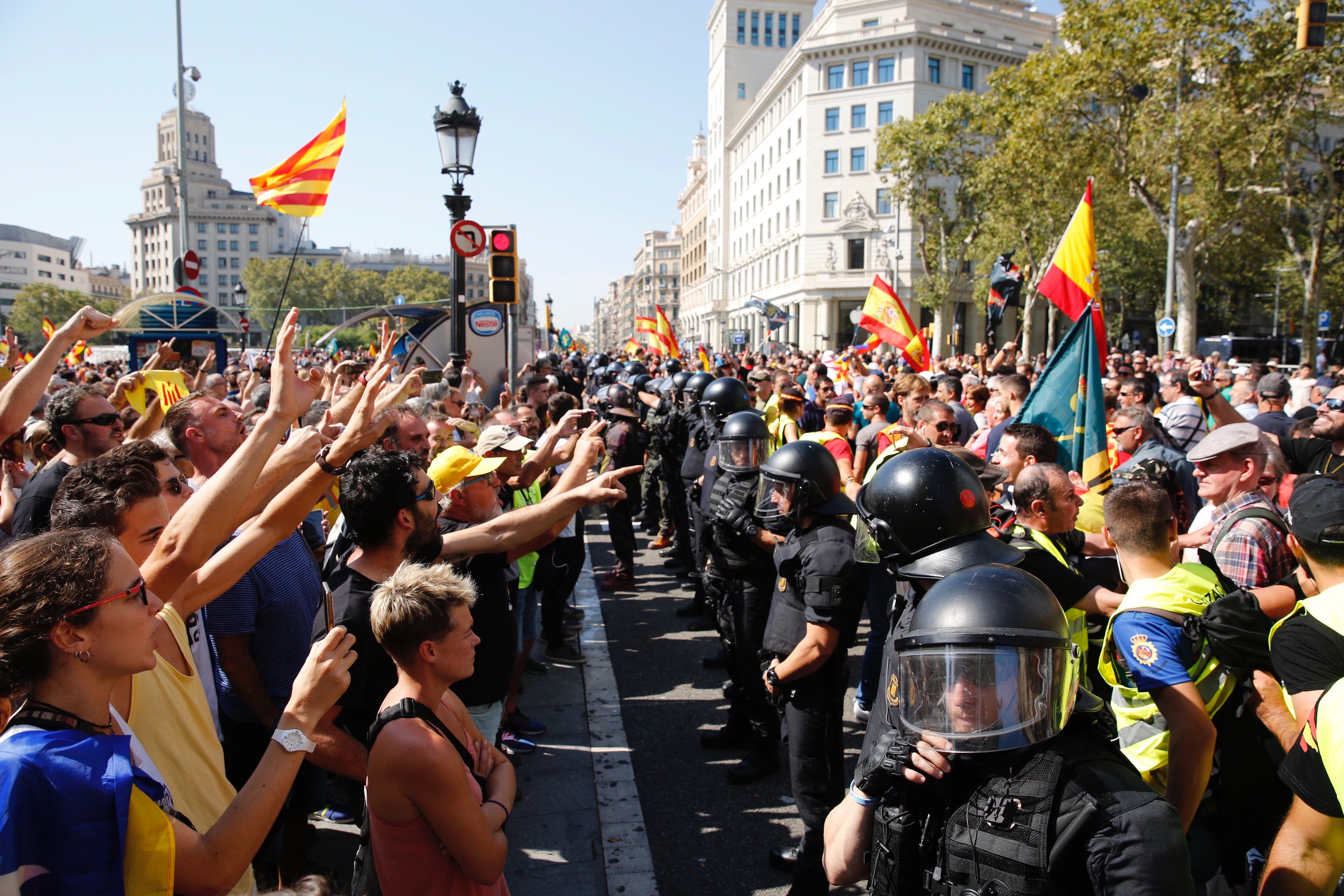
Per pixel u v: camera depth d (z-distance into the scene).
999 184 27.95
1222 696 2.62
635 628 6.86
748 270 72.44
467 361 8.95
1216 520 3.84
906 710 1.76
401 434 4.14
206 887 1.71
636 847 3.71
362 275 108.12
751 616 4.41
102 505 2.29
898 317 11.26
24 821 1.48
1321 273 23.89
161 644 2.27
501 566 3.51
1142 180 22.39
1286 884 2.06
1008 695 1.63
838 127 53.50
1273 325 53.81
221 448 3.67
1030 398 5.28
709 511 4.58
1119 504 2.76
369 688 2.74
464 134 8.55
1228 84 19.77
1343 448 5.58
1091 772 1.60
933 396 7.67
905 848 1.71
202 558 2.31
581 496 3.30
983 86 52.75
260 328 88.94
